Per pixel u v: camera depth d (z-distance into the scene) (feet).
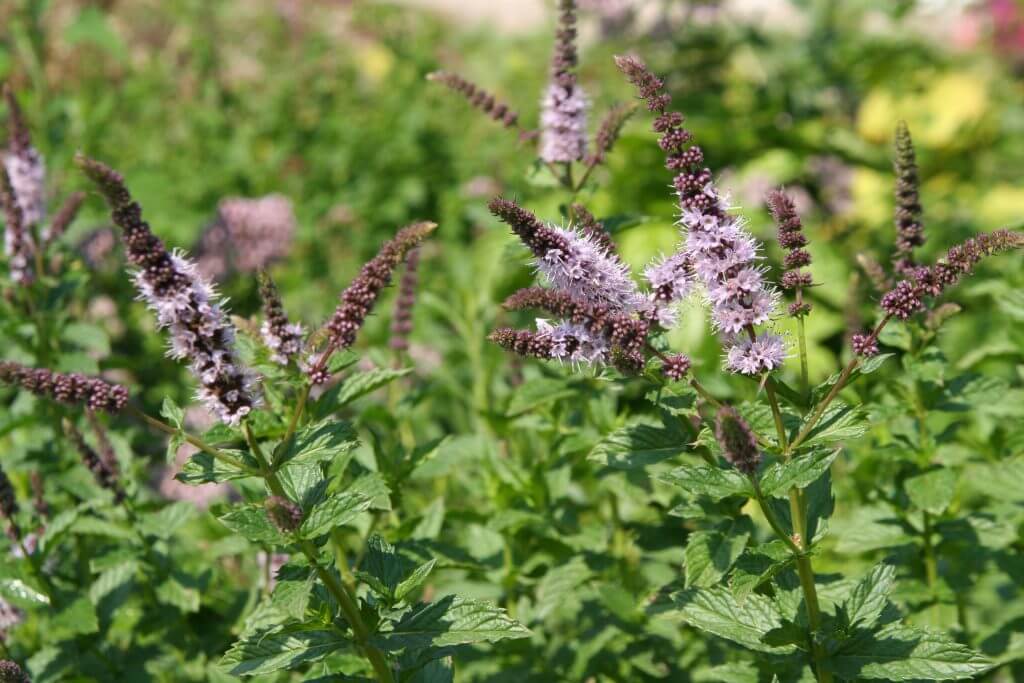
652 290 2.39
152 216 5.05
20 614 2.88
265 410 2.65
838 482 3.08
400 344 3.03
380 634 2.41
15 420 3.08
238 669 2.39
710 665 2.82
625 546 2.97
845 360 2.92
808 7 5.18
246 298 4.68
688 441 2.44
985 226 4.32
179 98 6.20
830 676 2.44
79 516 2.90
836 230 4.74
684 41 5.09
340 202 5.30
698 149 2.34
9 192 3.11
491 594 2.88
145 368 4.08
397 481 2.75
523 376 3.07
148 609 2.96
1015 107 5.15
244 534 2.34
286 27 6.66
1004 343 2.94
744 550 2.47
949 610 2.74
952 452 2.82
